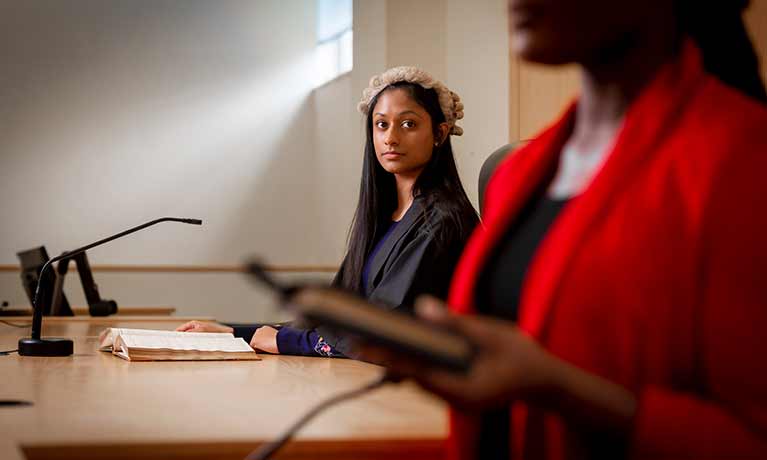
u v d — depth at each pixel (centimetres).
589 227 77
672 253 73
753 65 94
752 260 69
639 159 77
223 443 106
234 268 939
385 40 534
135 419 122
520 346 66
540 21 78
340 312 62
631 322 74
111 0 916
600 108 88
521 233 89
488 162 191
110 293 909
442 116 264
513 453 83
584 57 80
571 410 69
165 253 926
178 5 934
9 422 119
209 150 939
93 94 911
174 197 929
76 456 103
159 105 927
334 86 913
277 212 955
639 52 83
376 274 257
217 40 945
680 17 88
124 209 916
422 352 63
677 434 68
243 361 222
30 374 186
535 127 448
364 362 220
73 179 904
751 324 69
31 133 894
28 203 891
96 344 280
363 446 108
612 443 71
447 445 90
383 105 264
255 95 953
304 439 106
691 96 80
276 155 957
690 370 73
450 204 257
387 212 268
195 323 268
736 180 71
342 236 888
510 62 465
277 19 962
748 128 73
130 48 921
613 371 75
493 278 90
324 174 938
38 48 897
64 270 486
